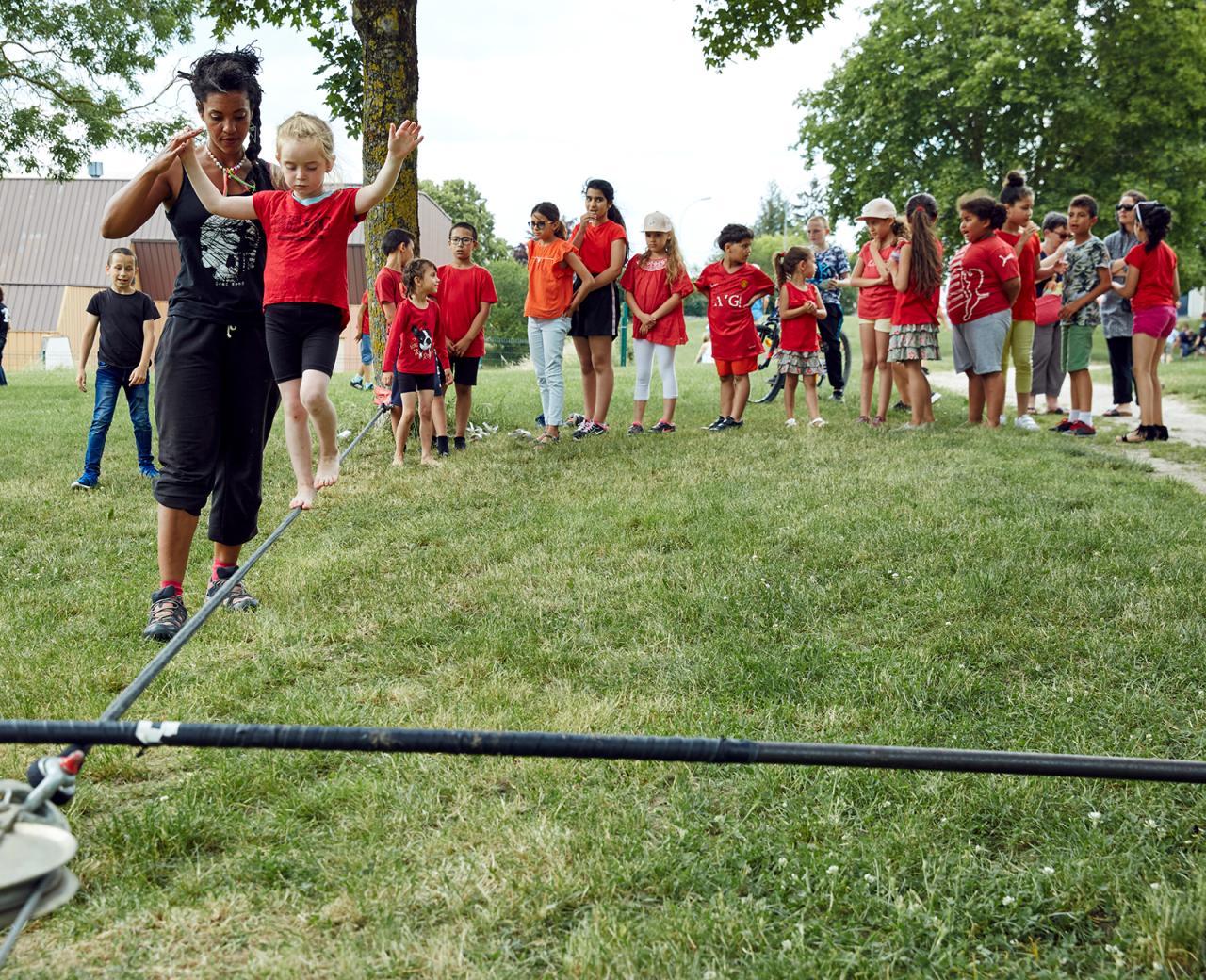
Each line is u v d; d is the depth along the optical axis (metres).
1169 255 8.80
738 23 12.27
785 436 8.90
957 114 31.31
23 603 4.78
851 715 3.45
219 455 4.44
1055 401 11.23
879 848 2.64
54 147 20.47
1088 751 3.18
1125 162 30.98
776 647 4.08
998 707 3.54
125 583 5.04
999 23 29.97
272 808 2.88
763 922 2.35
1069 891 2.46
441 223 34.56
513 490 7.04
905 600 4.56
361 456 8.52
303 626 4.42
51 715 3.42
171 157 4.03
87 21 19.80
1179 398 13.30
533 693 3.70
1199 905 2.34
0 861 1.76
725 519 5.93
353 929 2.39
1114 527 5.56
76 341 41.03
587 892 2.49
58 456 9.02
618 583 4.87
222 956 2.29
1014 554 5.12
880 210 9.68
